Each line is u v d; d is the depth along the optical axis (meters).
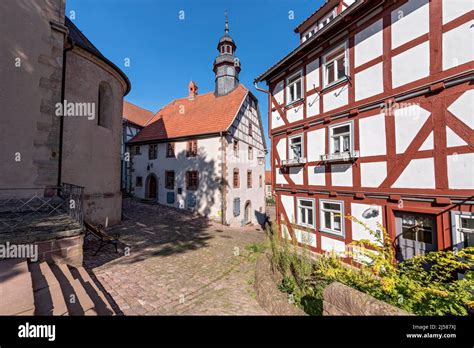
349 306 2.67
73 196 5.44
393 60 5.67
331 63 7.47
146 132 18.70
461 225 4.55
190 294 4.31
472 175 4.38
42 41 6.23
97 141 9.05
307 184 8.15
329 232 7.26
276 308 3.43
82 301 3.10
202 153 14.93
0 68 5.45
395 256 5.56
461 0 4.56
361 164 6.35
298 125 8.54
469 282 2.79
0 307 2.43
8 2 5.62
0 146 5.44
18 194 5.70
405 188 5.38
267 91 10.27
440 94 4.84
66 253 4.21
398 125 5.55
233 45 18.75
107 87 9.82
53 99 6.45
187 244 8.01
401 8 5.52
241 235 10.73
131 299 3.96
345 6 7.91
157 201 16.66
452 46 4.67
